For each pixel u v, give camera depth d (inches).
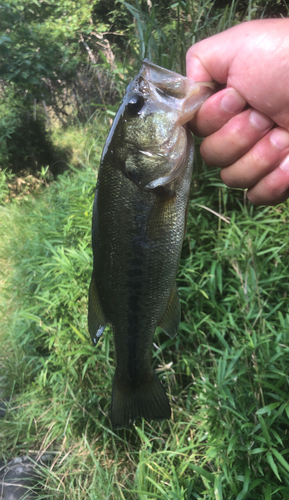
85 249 21.1
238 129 8.6
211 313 17.2
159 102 9.0
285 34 7.5
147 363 11.5
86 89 56.6
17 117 51.7
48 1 63.8
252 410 13.2
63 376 18.4
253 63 7.8
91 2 65.5
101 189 9.7
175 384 16.7
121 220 9.6
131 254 9.7
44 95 54.8
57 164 53.1
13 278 26.6
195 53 9.1
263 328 14.6
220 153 9.2
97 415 16.7
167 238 9.7
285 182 9.1
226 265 18.9
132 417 11.7
